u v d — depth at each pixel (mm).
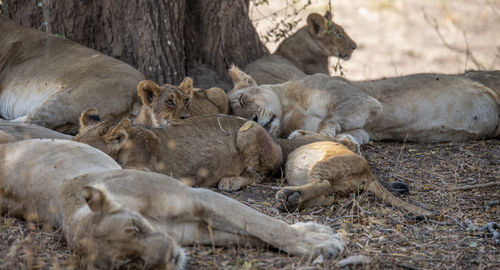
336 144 9633
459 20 27688
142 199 6363
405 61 22031
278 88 13102
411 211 8477
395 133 13117
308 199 8430
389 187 9422
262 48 16125
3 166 7457
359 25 27078
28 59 13117
